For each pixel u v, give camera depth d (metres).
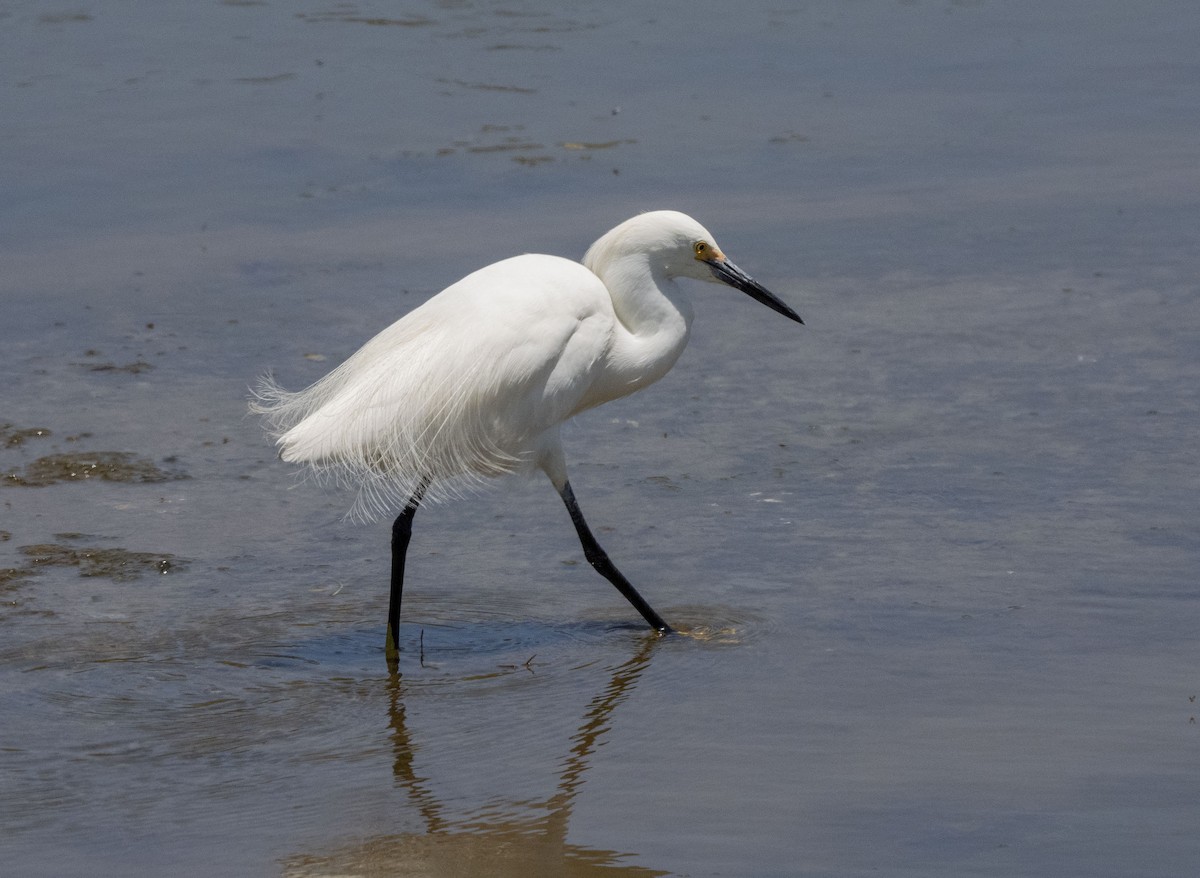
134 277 18.02
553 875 7.23
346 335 16.22
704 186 20.83
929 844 7.43
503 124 23.16
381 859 7.44
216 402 14.59
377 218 19.77
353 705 9.27
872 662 9.62
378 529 12.10
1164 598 10.41
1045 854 7.31
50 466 13.02
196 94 24.55
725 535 11.76
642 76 25.59
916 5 30.20
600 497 12.57
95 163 21.64
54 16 28.94
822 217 19.84
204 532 11.92
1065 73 25.92
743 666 9.66
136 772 8.40
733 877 7.17
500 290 10.10
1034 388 14.69
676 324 10.88
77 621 10.36
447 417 9.93
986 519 11.85
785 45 27.44
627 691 9.38
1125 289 17.31
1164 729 8.61
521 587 11.09
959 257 18.48
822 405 14.47
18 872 7.30
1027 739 8.52
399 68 25.97
